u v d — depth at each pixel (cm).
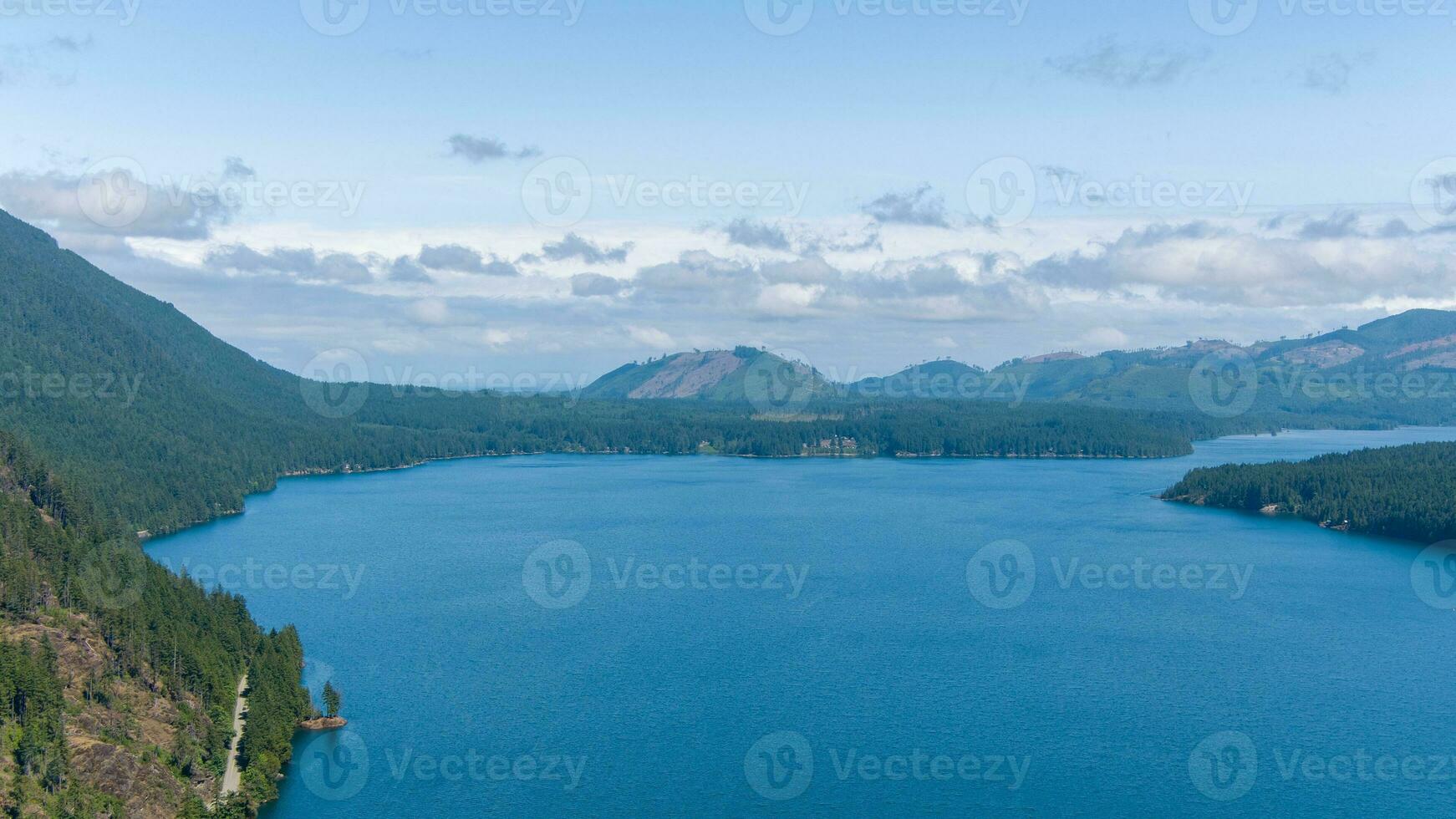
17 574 15775
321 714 16712
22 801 12056
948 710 17238
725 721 16712
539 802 14025
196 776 14075
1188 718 16962
